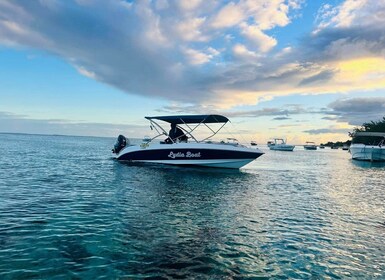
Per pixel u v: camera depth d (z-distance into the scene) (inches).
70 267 221.5
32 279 201.0
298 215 397.4
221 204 441.1
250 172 912.3
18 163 947.3
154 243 275.0
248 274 222.2
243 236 302.5
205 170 871.1
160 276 213.5
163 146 917.8
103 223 328.2
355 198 546.9
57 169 822.5
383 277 226.4
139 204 423.5
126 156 1005.2
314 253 266.7
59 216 349.4
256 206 437.7
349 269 238.1
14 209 373.4
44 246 257.6
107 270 219.5
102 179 655.1
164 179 680.4
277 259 250.5
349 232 332.2
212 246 272.7
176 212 385.4
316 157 2317.9
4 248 249.8
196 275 217.2
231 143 895.7
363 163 1635.1
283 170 1072.2
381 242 302.8
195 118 865.5
